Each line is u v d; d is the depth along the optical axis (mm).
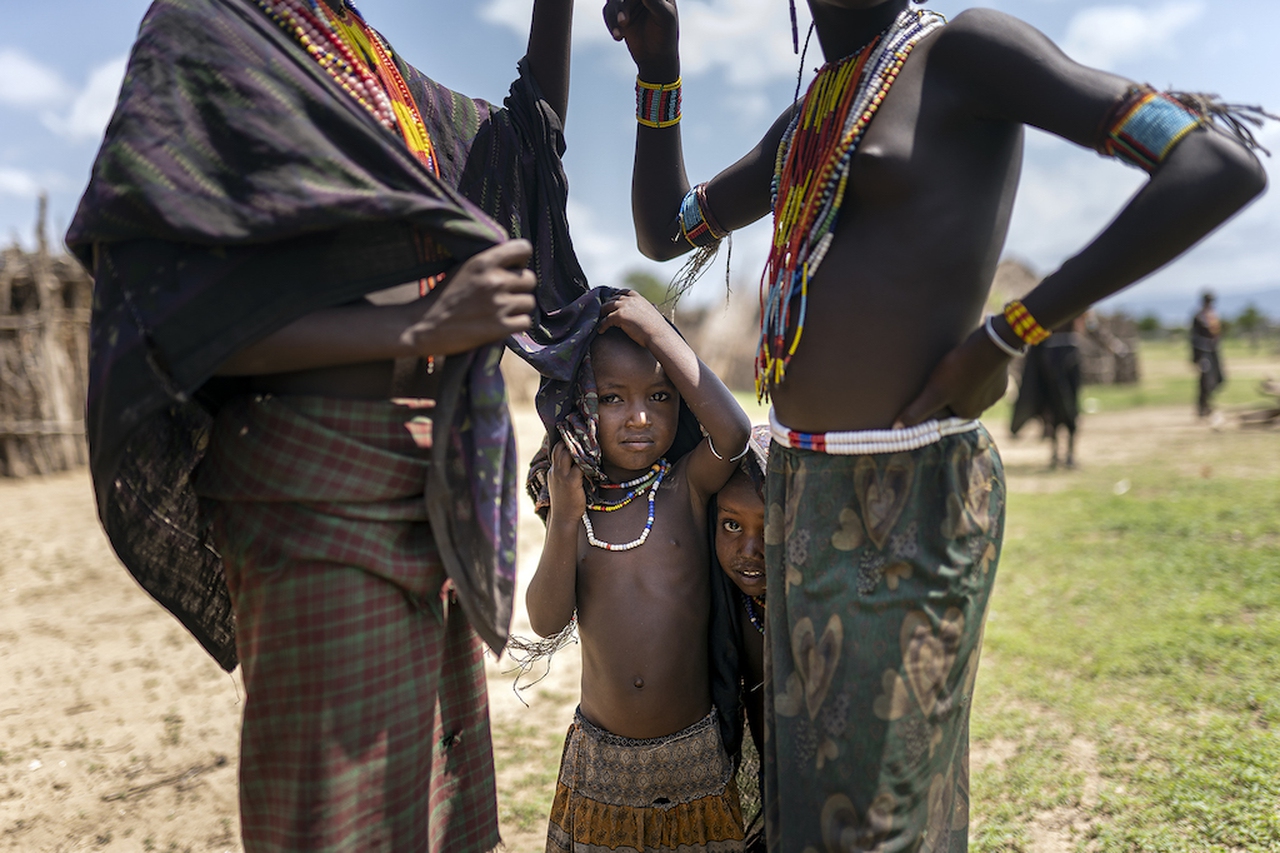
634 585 2346
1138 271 1501
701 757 2352
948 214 1671
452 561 1774
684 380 2277
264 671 1760
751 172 2211
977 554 1764
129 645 5082
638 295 2387
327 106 1677
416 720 1835
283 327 1657
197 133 1613
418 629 1853
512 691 4312
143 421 1594
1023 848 2805
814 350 1773
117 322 1618
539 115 2289
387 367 1832
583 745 2393
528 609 2400
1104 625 4789
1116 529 6945
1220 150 1465
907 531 1697
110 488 1701
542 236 2326
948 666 1729
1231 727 3477
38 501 9609
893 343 1698
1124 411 18344
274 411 1747
